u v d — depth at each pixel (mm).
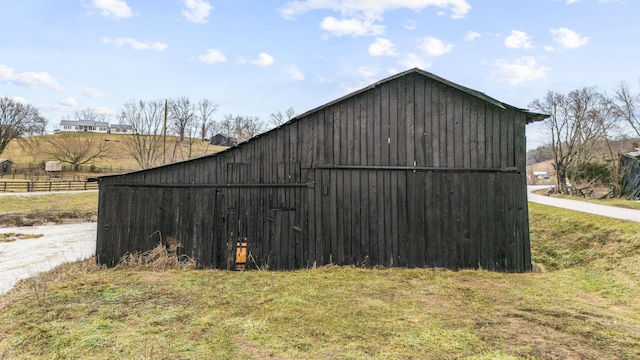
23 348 4949
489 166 9727
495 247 9562
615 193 26297
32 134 60844
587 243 11023
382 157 9750
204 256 9664
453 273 8969
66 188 35312
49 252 14461
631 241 9648
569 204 19016
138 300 6957
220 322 5793
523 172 9719
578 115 31875
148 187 9859
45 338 5246
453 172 9727
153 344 5004
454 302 6777
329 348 4844
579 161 32875
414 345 4918
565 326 5570
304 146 9797
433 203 9664
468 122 9797
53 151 60281
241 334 5324
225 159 9836
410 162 9742
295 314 6117
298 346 4914
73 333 5410
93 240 17328
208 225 9727
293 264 9586
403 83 9859
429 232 9617
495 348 4820
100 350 4855
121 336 5289
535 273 9250
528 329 5465
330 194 9703
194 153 56812
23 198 27422
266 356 4625
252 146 9828
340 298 6980
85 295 7277
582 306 6508
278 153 9805
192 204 9797
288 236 9656
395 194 9695
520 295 7195
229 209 9742
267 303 6715
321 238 9625
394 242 9594
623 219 12070
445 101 9852
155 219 9789
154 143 49781
